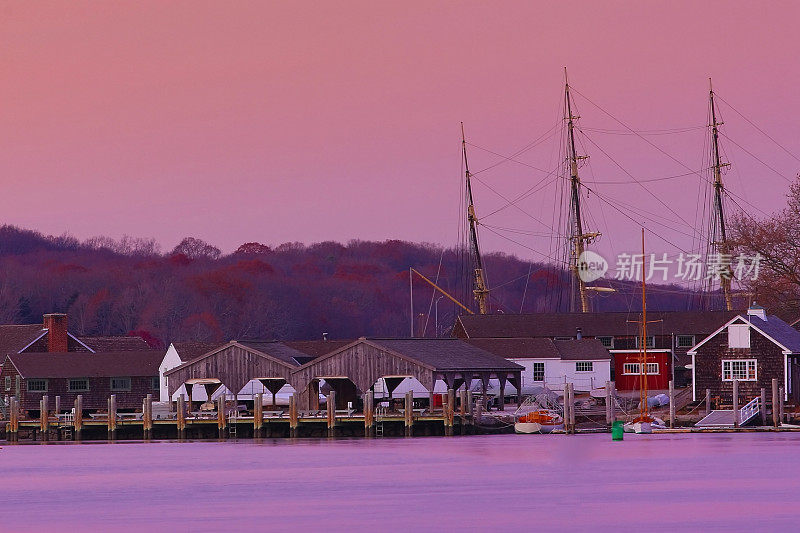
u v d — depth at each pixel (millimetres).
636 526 109000
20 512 124250
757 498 126000
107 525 114188
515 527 109438
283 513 119812
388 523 112438
